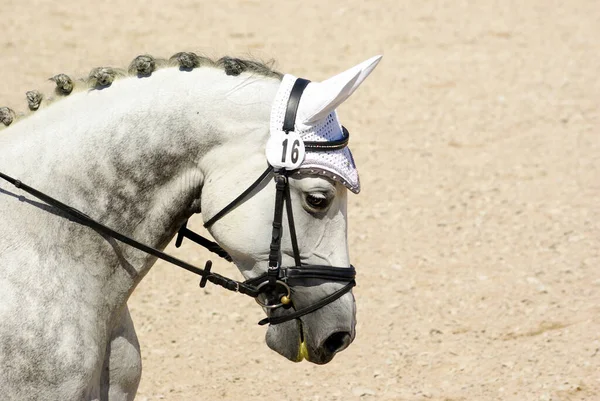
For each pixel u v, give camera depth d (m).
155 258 6.16
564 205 15.18
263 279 5.88
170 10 26.80
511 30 25.66
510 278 12.73
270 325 6.19
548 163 17.11
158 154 5.81
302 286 5.89
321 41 24.50
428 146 18.17
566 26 26.02
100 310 5.91
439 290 12.52
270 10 27.34
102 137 5.79
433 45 24.47
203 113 5.80
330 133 5.77
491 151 17.83
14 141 5.84
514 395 9.88
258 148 5.76
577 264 12.99
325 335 5.93
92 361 5.73
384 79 22.08
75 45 23.19
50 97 5.99
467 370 10.52
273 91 5.84
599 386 9.89
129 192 5.84
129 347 6.30
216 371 10.68
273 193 5.74
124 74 5.98
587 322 11.30
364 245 14.02
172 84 5.88
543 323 11.43
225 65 5.91
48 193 5.73
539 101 20.52
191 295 12.62
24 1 26.95
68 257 5.75
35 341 5.52
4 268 5.55
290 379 10.51
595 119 19.36
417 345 11.18
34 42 23.34
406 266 13.29
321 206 5.77
